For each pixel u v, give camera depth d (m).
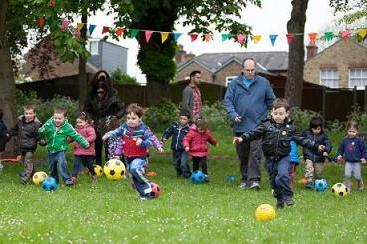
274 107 10.22
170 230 7.63
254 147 12.64
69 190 11.80
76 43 14.74
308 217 9.10
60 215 8.69
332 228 8.13
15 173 14.88
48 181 11.84
